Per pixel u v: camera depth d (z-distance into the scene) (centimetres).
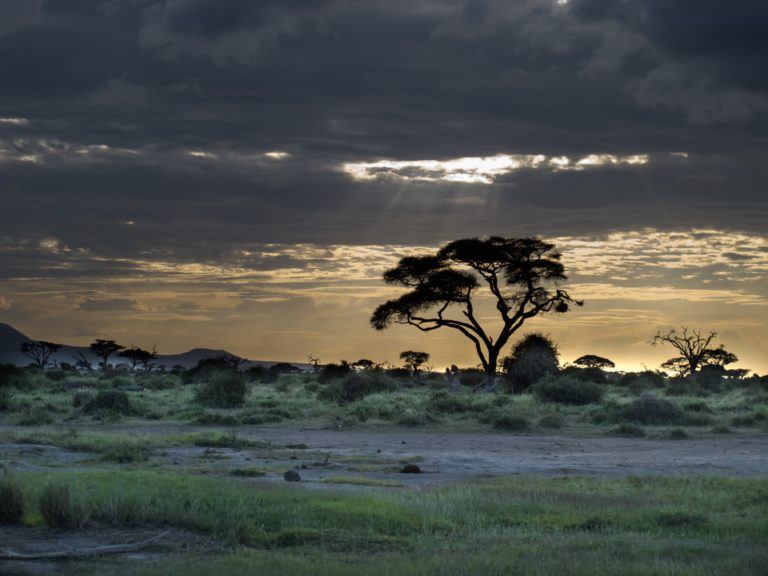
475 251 7881
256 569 1128
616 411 4162
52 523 1413
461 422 4116
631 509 1644
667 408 4038
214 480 1845
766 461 2714
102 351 14275
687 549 1283
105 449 2647
